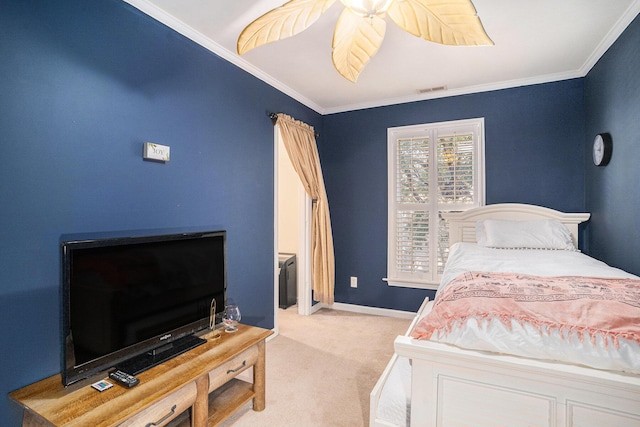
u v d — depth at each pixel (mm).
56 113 1580
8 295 1423
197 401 1606
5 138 1410
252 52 2635
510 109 3297
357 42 1569
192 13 2104
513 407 1190
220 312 2193
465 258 2383
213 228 2510
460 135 3490
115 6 1842
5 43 1410
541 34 2359
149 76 2029
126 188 1896
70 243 1409
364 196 4004
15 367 1443
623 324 1127
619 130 2316
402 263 3807
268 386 2303
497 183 3357
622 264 2301
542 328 1191
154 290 1770
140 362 1663
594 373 1094
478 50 2602
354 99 3795
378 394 1424
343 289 4141
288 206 4676
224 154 2621
